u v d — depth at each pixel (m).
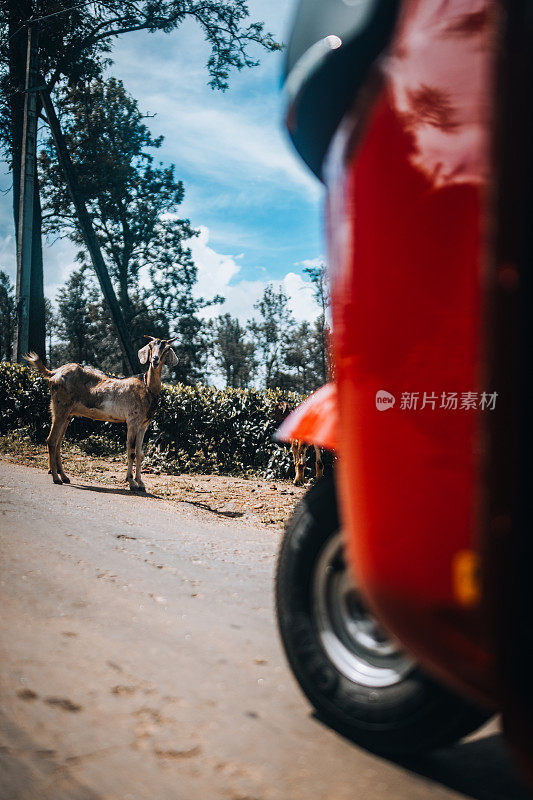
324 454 14.63
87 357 91.38
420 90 1.95
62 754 2.22
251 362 107.75
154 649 3.22
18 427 16.98
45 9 32.03
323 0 2.07
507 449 1.66
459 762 2.53
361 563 2.07
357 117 2.08
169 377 61.78
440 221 1.88
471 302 1.81
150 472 13.67
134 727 2.46
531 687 1.69
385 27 1.99
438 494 1.87
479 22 1.86
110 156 46.09
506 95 1.67
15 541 5.12
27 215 25.78
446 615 1.85
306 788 2.19
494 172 1.68
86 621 3.51
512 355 1.66
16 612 3.51
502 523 1.67
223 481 13.38
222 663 3.14
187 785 2.13
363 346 2.06
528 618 1.68
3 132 36.06
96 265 28.38
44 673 2.81
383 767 2.39
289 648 2.74
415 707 2.37
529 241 1.67
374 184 2.04
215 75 34.09
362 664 2.57
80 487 9.93
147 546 5.66
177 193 54.25
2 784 2.02
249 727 2.55
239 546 6.32
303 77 2.04
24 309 25.53
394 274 1.98
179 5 33.16
